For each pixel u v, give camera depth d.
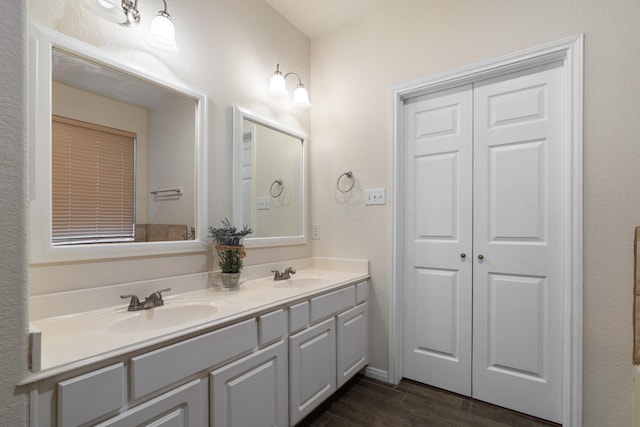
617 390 1.50
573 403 1.59
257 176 2.08
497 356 1.89
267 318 1.41
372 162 2.27
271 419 1.42
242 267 1.78
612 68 1.53
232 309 1.34
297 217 2.42
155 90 1.54
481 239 1.94
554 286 1.73
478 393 1.94
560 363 1.70
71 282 1.24
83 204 1.28
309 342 1.66
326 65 2.52
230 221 1.88
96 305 1.29
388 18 2.23
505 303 1.86
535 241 1.79
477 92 1.97
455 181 2.04
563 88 1.71
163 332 1.06
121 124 1.42
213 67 1.81
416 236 2.18
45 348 0.92
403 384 2.14
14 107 0.75
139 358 0.96
